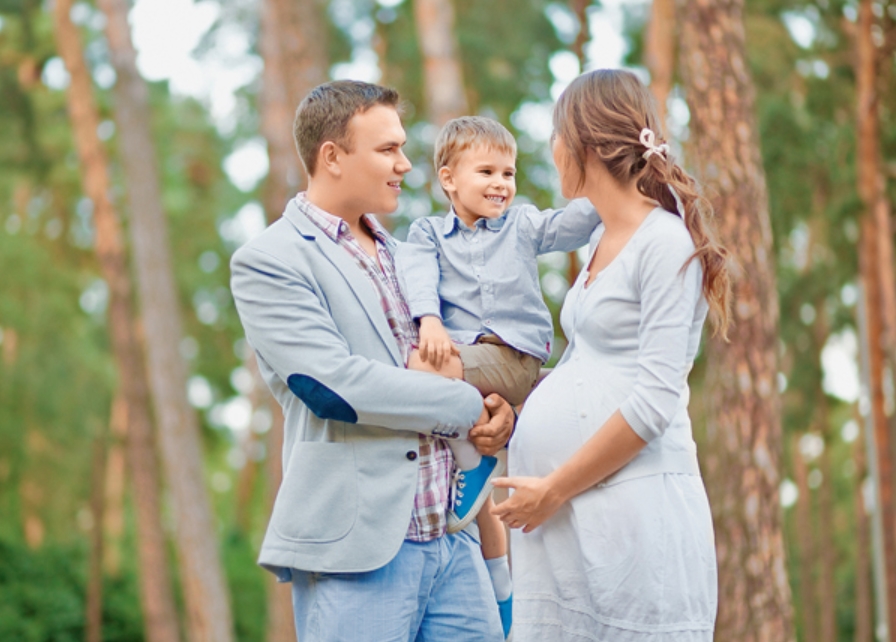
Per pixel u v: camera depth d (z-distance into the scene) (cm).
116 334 1748
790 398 1536
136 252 1581
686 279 260
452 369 299
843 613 2319
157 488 1775
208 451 2594
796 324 1460
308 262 297
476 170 319
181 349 1591
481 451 301
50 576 2161
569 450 275
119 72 1588
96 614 2044
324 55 1127
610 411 270
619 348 272
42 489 1997
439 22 1206
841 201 1295
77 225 2248
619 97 274
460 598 310
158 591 1762
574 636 275
